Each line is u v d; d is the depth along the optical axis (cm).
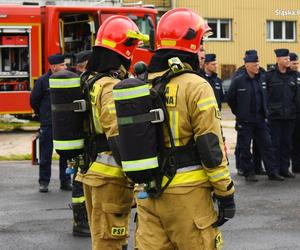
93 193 568
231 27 3822
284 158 1226
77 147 562
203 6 3725
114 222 563
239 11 3825
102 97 541
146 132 431
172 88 444
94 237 571
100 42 567
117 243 571
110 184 557
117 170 554
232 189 439
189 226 442
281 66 1199
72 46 2109
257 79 1159
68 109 554
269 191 1088
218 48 3797
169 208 444
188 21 459
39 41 2047
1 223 859
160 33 463
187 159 445
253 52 1143
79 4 2456
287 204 983
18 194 1061
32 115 2139
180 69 447
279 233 806
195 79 443
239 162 1243
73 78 554
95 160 563
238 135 1182
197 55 464
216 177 434
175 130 442
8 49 2031
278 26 3959
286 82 1200
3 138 1852
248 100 1154
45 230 821
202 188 445
